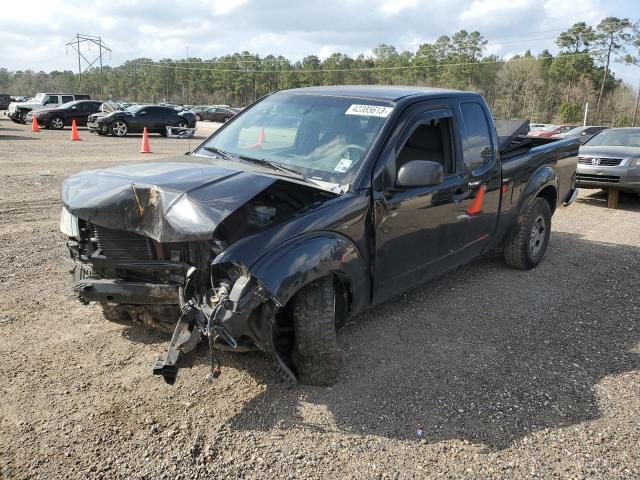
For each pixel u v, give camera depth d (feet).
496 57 356.38
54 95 112.37
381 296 13.52
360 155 12.81
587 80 294.05
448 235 15.17
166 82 475.31
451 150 15.16
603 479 9.50
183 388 11.71
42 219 25.94
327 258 11.02
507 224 18.58
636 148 35.60
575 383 12.64
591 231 28.14
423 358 13.56
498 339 14.82
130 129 84.99
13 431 10.16
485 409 11.46
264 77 439.22
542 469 9.71
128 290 10.91
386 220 12.83
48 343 13.46
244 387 11.81
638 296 18.43
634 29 284.61
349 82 399.24
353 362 13.16
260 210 10.80
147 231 10.44
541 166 19.98
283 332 11.66
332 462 9.70
